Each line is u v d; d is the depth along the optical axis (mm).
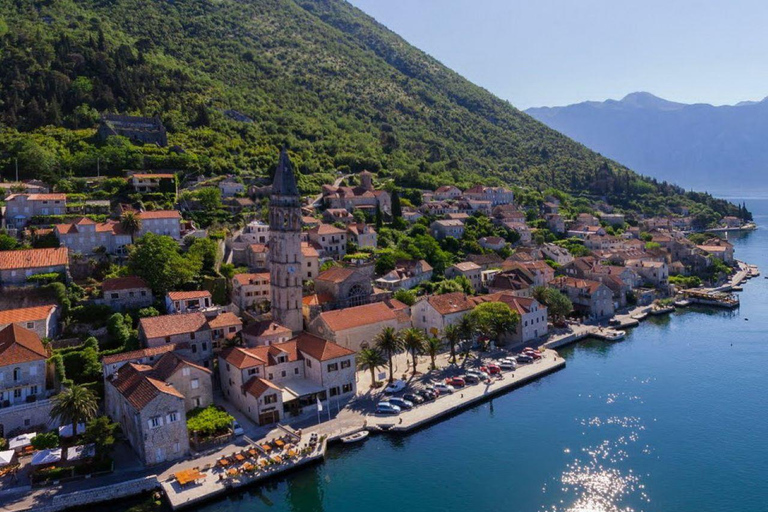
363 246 177375
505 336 134500
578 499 73312
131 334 104750
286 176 116438
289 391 95062
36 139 193250
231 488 73375
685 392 106375
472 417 96938
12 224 136625
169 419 78875
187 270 123938
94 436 74500
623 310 167000
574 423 94375
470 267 168500
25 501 68250
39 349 89062
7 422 80562
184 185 193250
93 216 144625
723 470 79500
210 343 102750
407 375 111500
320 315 115188
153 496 72188
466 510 71250
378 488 76312
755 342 136750
